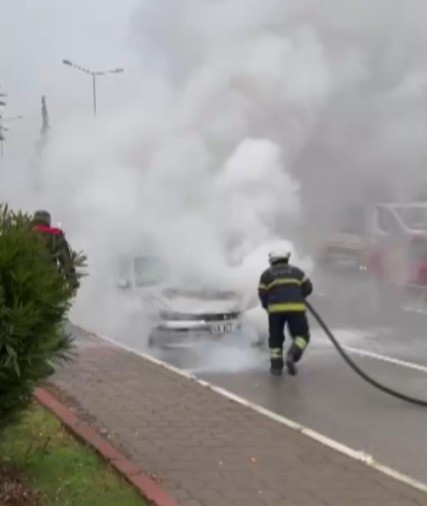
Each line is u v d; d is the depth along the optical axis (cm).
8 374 529
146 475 621
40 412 786
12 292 535
